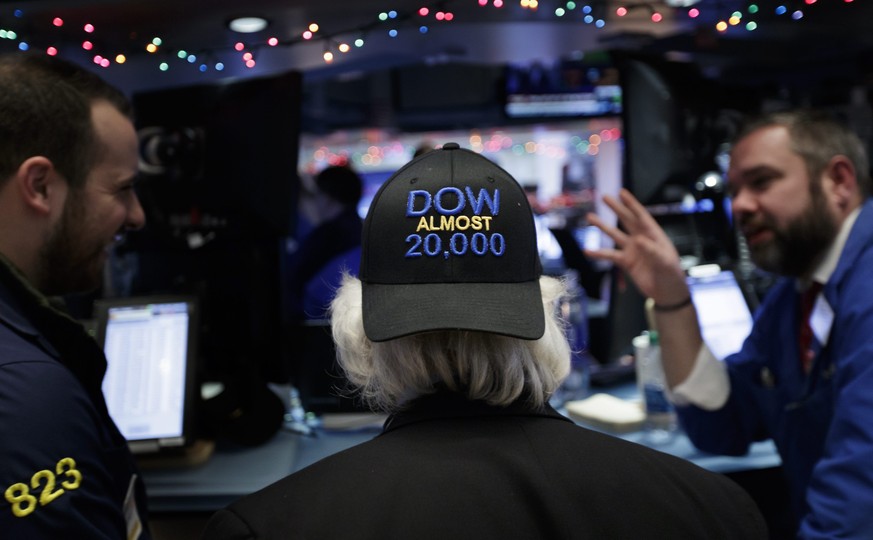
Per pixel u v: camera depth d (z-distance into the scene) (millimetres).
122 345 1726
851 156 1451
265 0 1740
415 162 770
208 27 1926
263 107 1986
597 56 4195
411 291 701
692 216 2307
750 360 1649
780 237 1471
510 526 624
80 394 886
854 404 1184
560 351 771
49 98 971
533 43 2393
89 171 1024
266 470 1631
